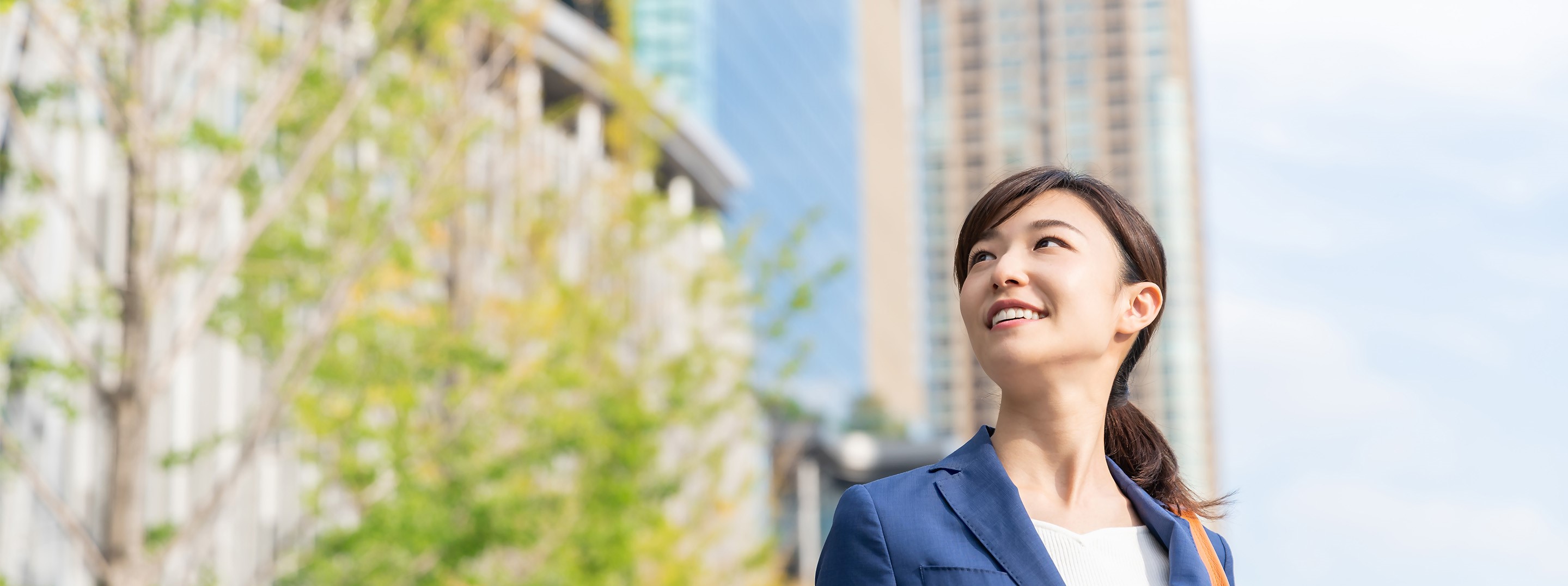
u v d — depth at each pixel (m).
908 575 1.44
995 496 1.47
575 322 11.77
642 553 12.04
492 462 9.21
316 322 8.48
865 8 95.06
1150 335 1.75
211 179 8.06
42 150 12.41
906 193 100.75
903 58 105.00
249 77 8.84
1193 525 1.71
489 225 11.46
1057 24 116.19
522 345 11.25
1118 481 1.62
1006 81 115.75
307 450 9.14
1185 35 117.69
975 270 1.59
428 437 9.09
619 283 13.10
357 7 8.50
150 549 8.08
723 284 14.47
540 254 12.03
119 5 7.60
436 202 9.38
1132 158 112.75
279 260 8.54
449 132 9.30
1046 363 1.51
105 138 13.11
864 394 66.44
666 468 13.29
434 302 9.92
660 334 13.55
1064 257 1.53
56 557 12.99
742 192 50.66
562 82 20.61
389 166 9.32
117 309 7.94
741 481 16.03
